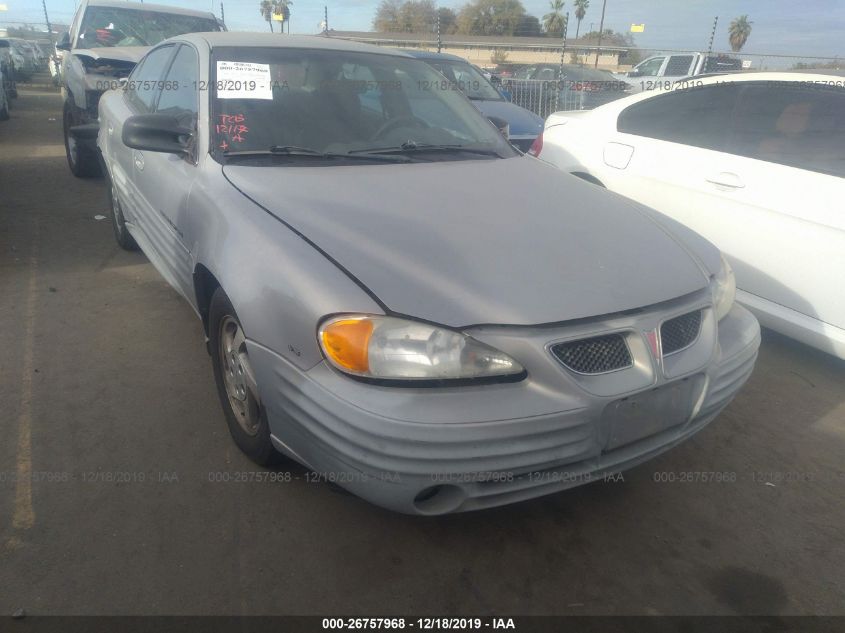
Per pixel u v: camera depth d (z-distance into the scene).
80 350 3.67
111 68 7.01
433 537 2.46
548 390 2.06
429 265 2.21
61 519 2.44
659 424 2.28
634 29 26.19
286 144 3.12
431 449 1.95
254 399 2.62
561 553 2.42
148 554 2.31
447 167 3.19
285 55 3.52
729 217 3.99
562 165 5.14
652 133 4.59
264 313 2.24
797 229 3.66
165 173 3.33
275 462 2.66
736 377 2.57
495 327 2.06
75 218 6.13
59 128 11.94
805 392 3.63
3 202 6.57
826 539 2.55
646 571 2.36
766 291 3.86
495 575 2.31
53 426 2.98
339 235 2.35
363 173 2.96
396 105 3.61
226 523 2.46
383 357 2.00
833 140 3.70
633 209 3.01
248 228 2.47
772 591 2.30
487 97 8.27
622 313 2.21
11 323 3.95
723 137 4.19
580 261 2.36
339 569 2.29
